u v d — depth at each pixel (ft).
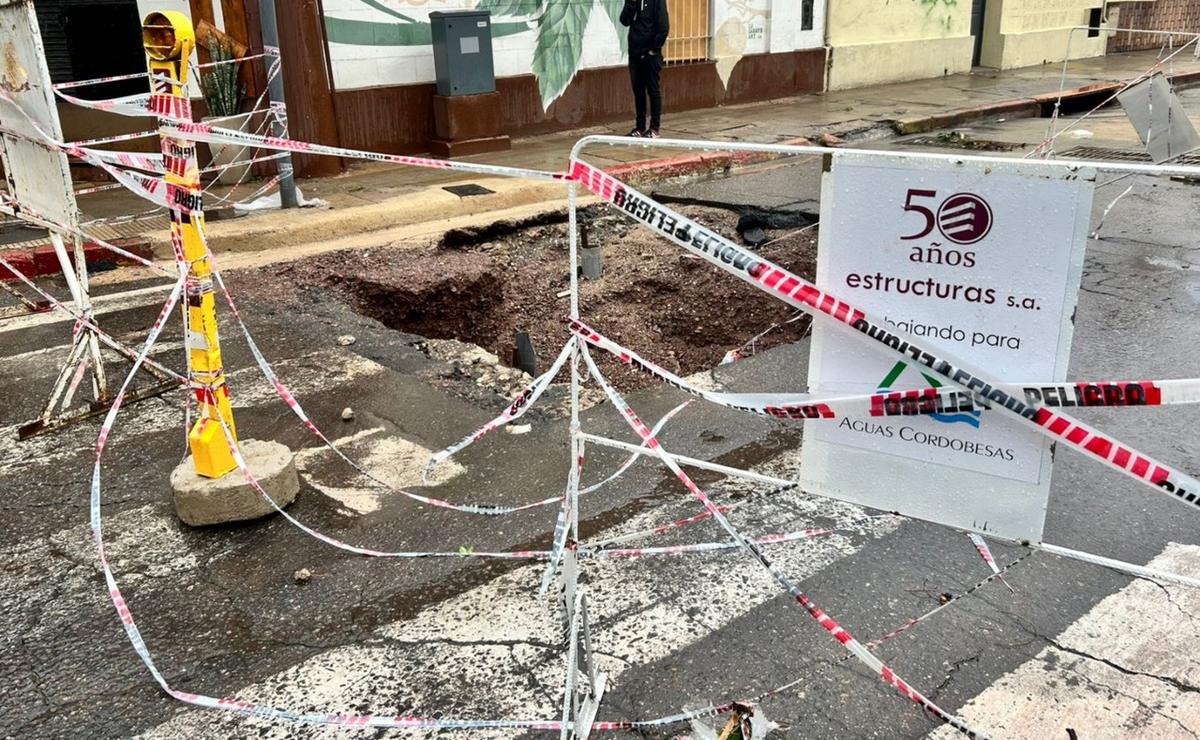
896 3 57.11
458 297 22.62
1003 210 6.29
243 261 23.84
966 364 6.70
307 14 31.14
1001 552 10.98
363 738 8.29
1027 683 8.86
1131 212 28.89
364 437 14.28
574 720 8.12
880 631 9.59
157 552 11.30
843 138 41.27
